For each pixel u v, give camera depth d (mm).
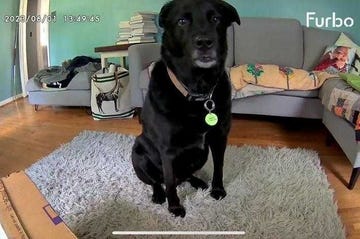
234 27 2705
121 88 2725
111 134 2264
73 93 3000
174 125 1169
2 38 3432
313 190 1450
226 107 1243
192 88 1139
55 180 1633
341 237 1149
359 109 1365
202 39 1057
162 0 3268
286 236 1162
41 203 768
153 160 1359
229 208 1341
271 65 2314
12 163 1956
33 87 3096
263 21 2721
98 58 3562
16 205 759
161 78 1192
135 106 2547
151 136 1275
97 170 1719
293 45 2676
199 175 1657
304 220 1245
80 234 1222
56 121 2793
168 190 1312
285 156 1809
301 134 2252
